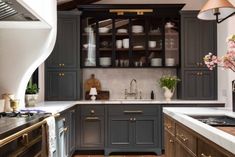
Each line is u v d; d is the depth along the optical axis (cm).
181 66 505
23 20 289
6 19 283
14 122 210
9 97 312
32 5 240
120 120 484
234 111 283
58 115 309
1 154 155
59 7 537
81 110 485
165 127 322
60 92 509
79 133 484
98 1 554
